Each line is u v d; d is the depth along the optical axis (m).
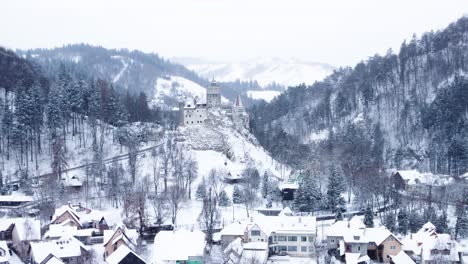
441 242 148.25
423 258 148.00
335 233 161.88
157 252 143.38
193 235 147.38
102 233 166.62
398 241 154.25
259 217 172.75
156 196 197.25
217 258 151.12
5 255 142.75
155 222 178.00
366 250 154.38
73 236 152.88
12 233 156.12
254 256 144.88
